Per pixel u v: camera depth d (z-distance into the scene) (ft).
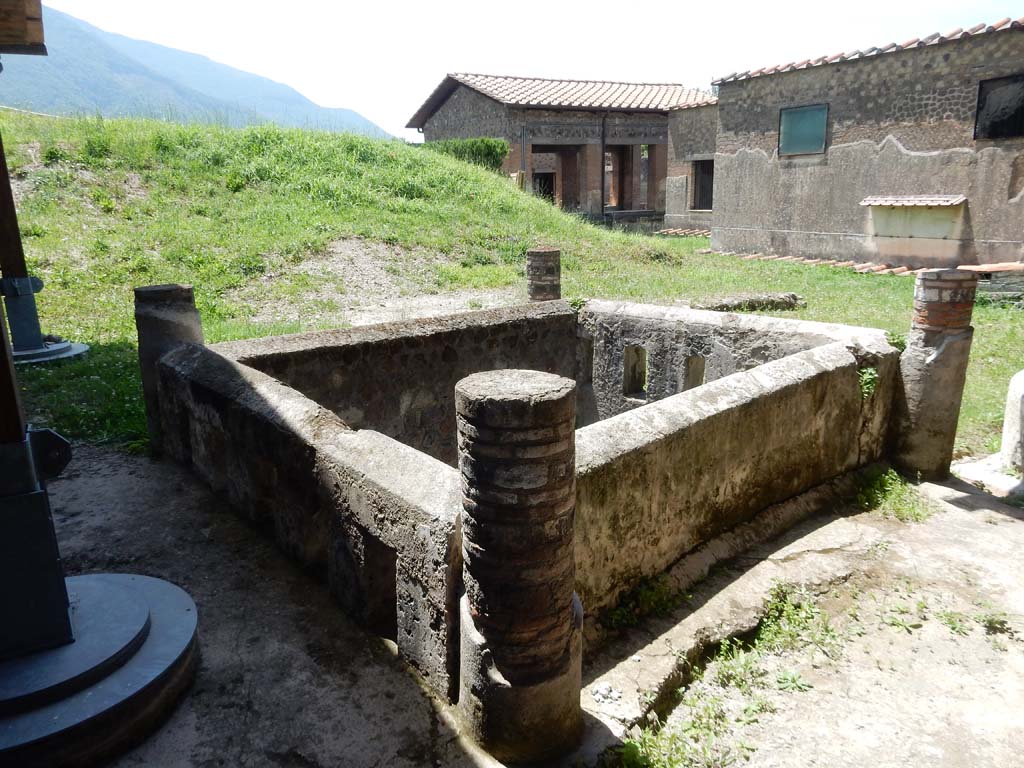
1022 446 16.03
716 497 11.74
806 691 9.31
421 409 18.08
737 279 40.55
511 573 6.70
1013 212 38.73
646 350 20.36
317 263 35.68
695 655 9.50
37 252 30.42
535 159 80.89
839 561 12.00
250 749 7.23
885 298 34.91
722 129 54.19
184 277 31.07
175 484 13.08
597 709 8.18
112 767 6.98
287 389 11.28
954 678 9.62
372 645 8.83
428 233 42.55
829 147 47.21
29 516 7.22
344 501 9.14
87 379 18.94
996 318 31.83
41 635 7.48
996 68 38.22
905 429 15.60
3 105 50.85
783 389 12.76
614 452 9.61
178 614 8.53
